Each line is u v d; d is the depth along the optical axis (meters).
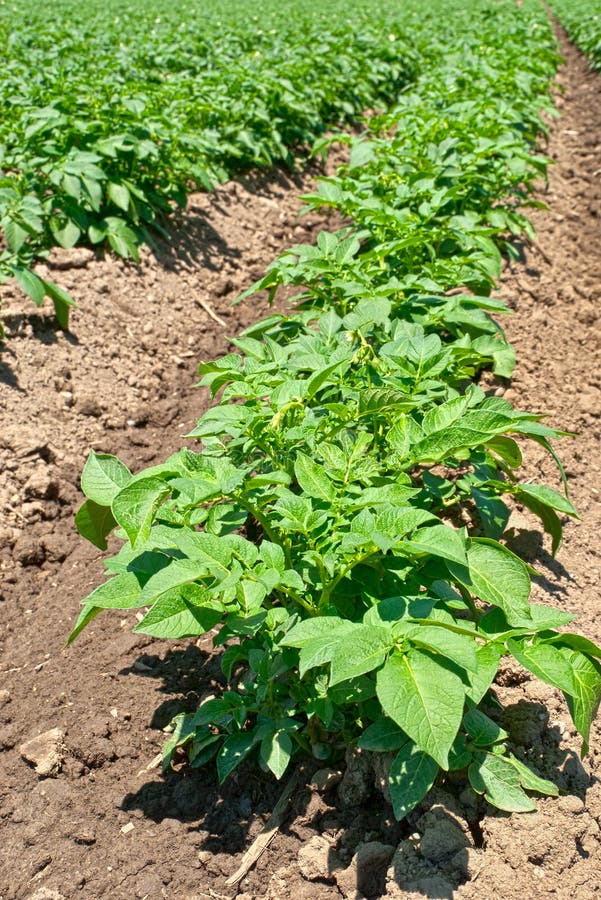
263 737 1.04
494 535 1.21
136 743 1.12
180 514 1.07
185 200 2.30
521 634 1.01
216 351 1.99
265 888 1.00
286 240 2.59
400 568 1.03
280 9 6.57
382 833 1.02
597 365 1.67
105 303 1.90
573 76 5.12
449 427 1.06
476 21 6.16
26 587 1.34
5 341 1.65
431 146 2.09
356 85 3.97
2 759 1.12
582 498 1.37
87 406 1.65
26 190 2.01
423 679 0.91
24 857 1.03
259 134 2.92
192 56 3.66
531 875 0.95
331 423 1.14
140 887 1.01
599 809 1.00
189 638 1.23
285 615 1.02
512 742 1.06
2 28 4.15
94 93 2.51
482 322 1.41
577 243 2.28
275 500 1.10
